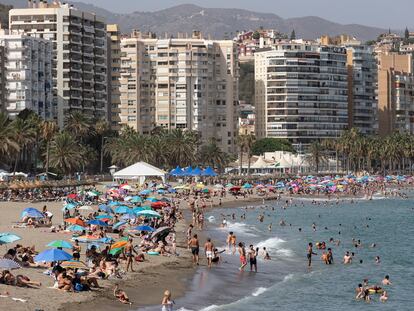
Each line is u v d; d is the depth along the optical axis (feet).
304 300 205.26
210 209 532.32
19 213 384.06
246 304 192.03
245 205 588.09
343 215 529.45
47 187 542.57
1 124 597.93
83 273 191.31
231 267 250.37
